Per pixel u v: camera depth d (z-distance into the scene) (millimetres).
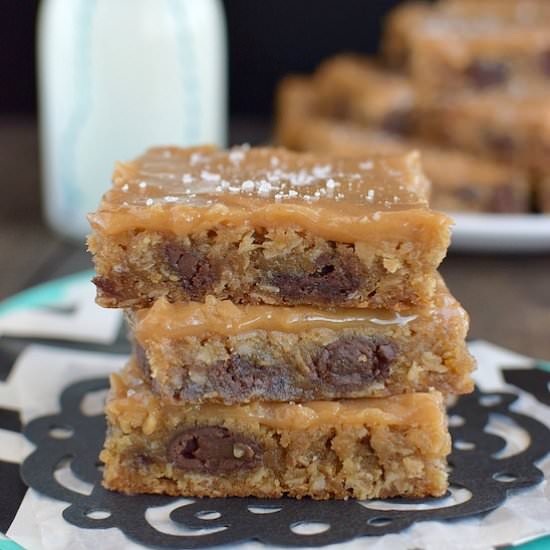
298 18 595
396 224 261
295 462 270
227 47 599
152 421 268
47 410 297
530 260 410
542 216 404
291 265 265
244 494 271
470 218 396
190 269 266
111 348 322
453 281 392
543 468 277
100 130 411
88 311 336
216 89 421
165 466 271
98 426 291
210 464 270
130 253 265
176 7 403
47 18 409
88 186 417
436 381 270
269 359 268
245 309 266
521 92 438
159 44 403
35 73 581
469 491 270
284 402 270
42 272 399
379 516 263
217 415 269
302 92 493
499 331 358
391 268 263
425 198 280
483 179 410
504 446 284
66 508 265
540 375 310
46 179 434
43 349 320
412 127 442
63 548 254
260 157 300
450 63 436
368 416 267
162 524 262
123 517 263
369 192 274
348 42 599
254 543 257
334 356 268
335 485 271
